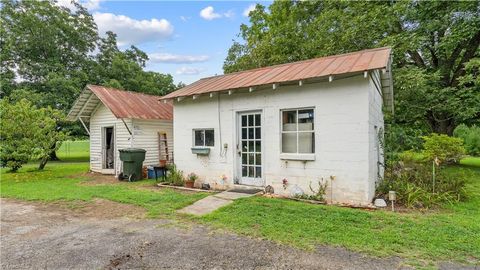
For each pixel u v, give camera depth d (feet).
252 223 14.84
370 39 43.83
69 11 68.13
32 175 36.83
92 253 11.63
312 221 14.88
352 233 13.08
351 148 18.74
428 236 12.56
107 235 13.79
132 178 32.01
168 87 82.02
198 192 23.75
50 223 15.98
